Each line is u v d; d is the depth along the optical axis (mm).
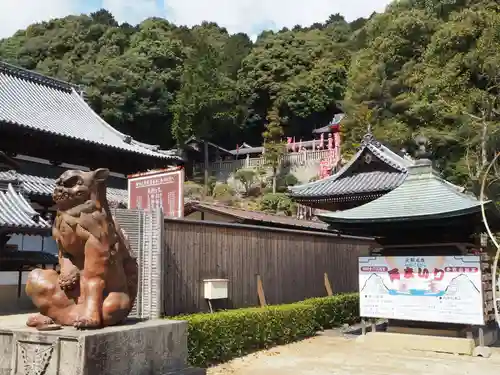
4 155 17594
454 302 9641
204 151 52250
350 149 35781
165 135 53844
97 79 49531
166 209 10789
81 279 5281
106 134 23125
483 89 28062
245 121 56812
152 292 8156
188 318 8016
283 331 10227
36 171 19828
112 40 56781
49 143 19875
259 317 9555
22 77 24109
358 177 15969
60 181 5312
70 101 25188
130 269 5758
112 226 5480
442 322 9789
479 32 28844
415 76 32031
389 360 8891
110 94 49688
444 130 28516
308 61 58938
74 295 5266
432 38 32000
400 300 10281
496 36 27188
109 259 5301
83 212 5262
